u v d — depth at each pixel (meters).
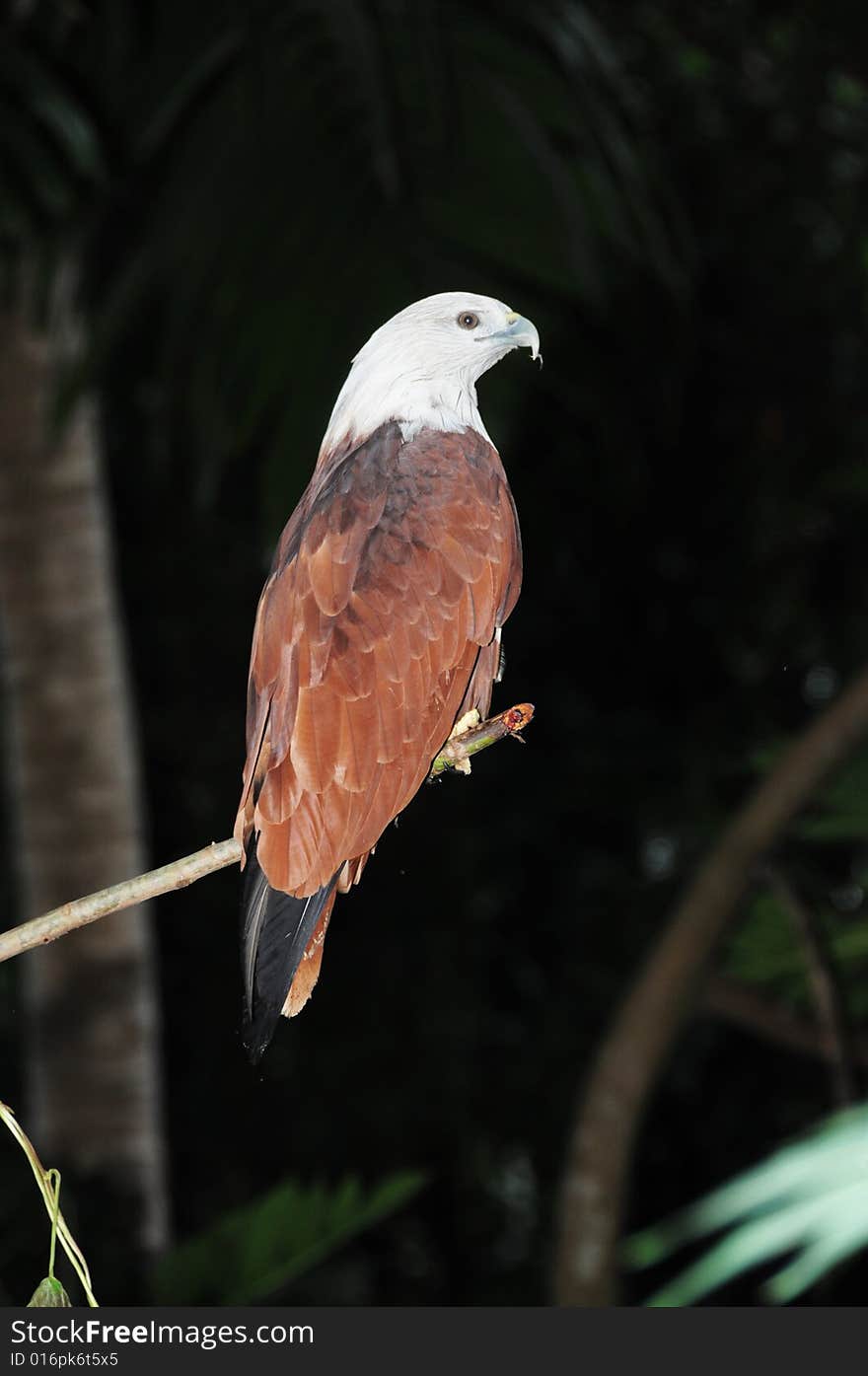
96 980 10.66
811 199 13.95
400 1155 16.47
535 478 15.31
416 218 8.25
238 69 8.50
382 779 4.46
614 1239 8.91
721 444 15.55
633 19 12.99
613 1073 8.90
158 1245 10.44
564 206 8.20
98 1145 10.49
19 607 10.83
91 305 9.27
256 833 4.38
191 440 10.36
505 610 4.97
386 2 8.18
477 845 16.45
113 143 9.20
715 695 16.31
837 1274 10.20
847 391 15.20
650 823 16.19
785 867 8.73
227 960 16.11
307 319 8.34
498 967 16.66
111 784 10.84
